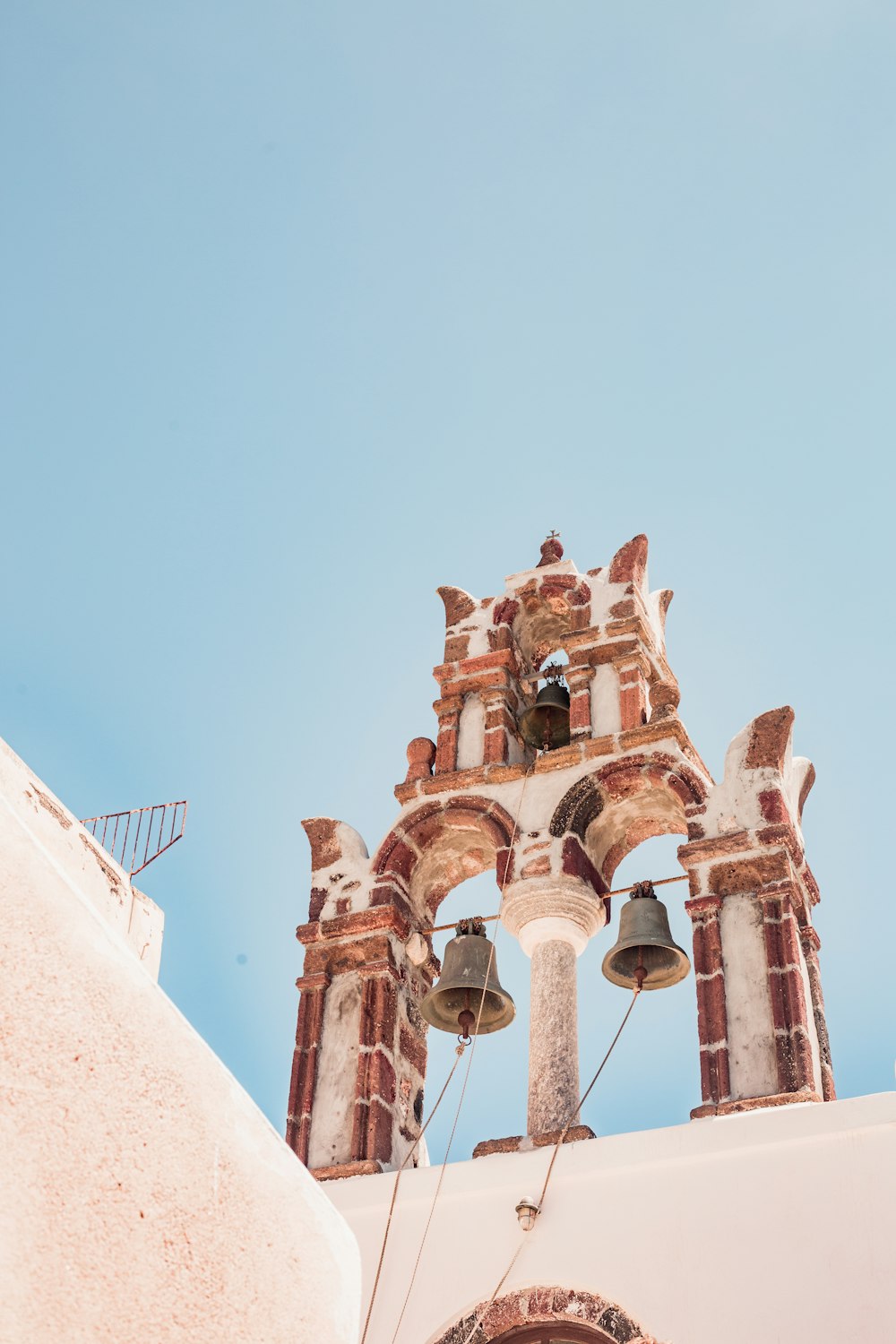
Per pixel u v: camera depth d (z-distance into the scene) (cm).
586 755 1748
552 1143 1478
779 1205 1328
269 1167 593
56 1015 510
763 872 1611
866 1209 1298
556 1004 1594
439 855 1809
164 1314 520
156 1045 548
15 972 500
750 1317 1274
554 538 2014
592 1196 1406
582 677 1831
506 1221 1422
